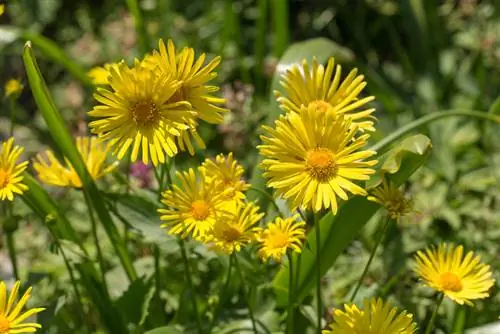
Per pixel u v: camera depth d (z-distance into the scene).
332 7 1.30
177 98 0.62
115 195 0.70
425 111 1.08
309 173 0.60
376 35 1.32
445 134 1.00
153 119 0.61
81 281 0.74
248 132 0.95
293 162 0.61
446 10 1.20
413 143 0.64
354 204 0.68
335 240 0.69
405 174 0.65
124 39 1.15
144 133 0.61
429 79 1.15
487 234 0.81
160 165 0.71
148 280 0.72
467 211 0.84
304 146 0.61
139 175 0.84
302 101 0.65
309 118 0.61
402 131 0.79
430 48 1.22
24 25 1.24
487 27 1.12
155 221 0.70
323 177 0.60
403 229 0.83
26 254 0.88
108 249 0.84
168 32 1.17
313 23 1.29
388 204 0.63
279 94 0.65
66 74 1.27
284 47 1.06
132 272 0.75
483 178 0.92
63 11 1.39
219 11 1.21
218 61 0.62
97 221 0.88
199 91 0.62
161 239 0.69
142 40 1.00
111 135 0.61
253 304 0.72
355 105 0.65
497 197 0.86
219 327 0.72
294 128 0.61
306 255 0.69
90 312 0.77
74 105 1.12
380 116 1.03
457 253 0.65
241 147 0.96
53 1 1.25
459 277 0.65
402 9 1.21
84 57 1.21
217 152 0.99
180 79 0.62
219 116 0.62
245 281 0.73
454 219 0.83
